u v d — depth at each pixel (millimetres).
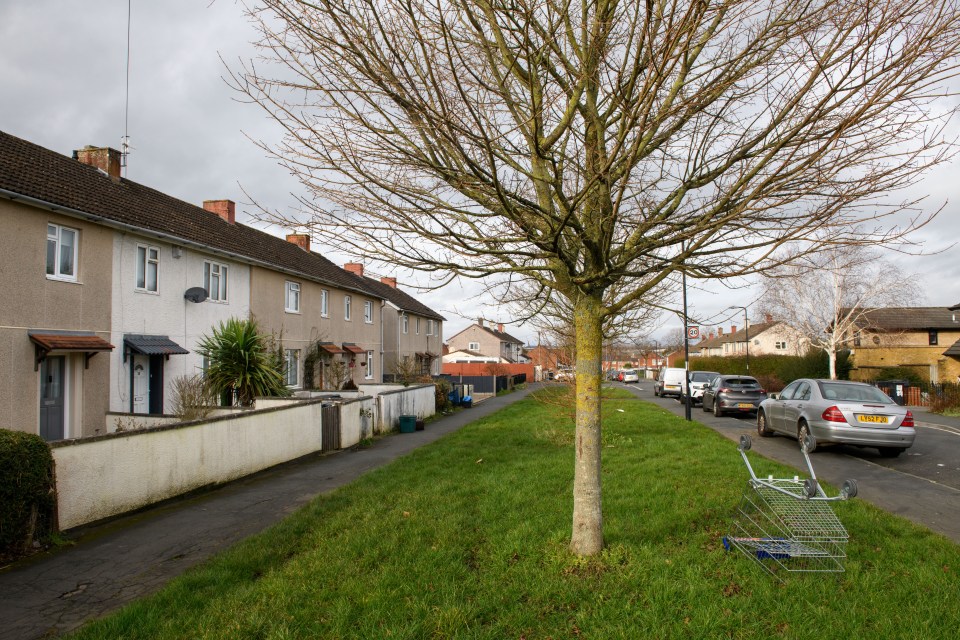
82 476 7066
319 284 26281
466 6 3984
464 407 28031
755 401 19812
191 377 15398
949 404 22000
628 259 4656
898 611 4172
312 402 13078
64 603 4949
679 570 4938
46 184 13312
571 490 7910
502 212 4879
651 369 82625
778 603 4309
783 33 4246
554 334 13664
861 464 10500
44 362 12828
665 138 4828
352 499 7902
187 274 17391
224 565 5457
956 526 6340
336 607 4457
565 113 4910
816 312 36469
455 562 5270
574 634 4055
